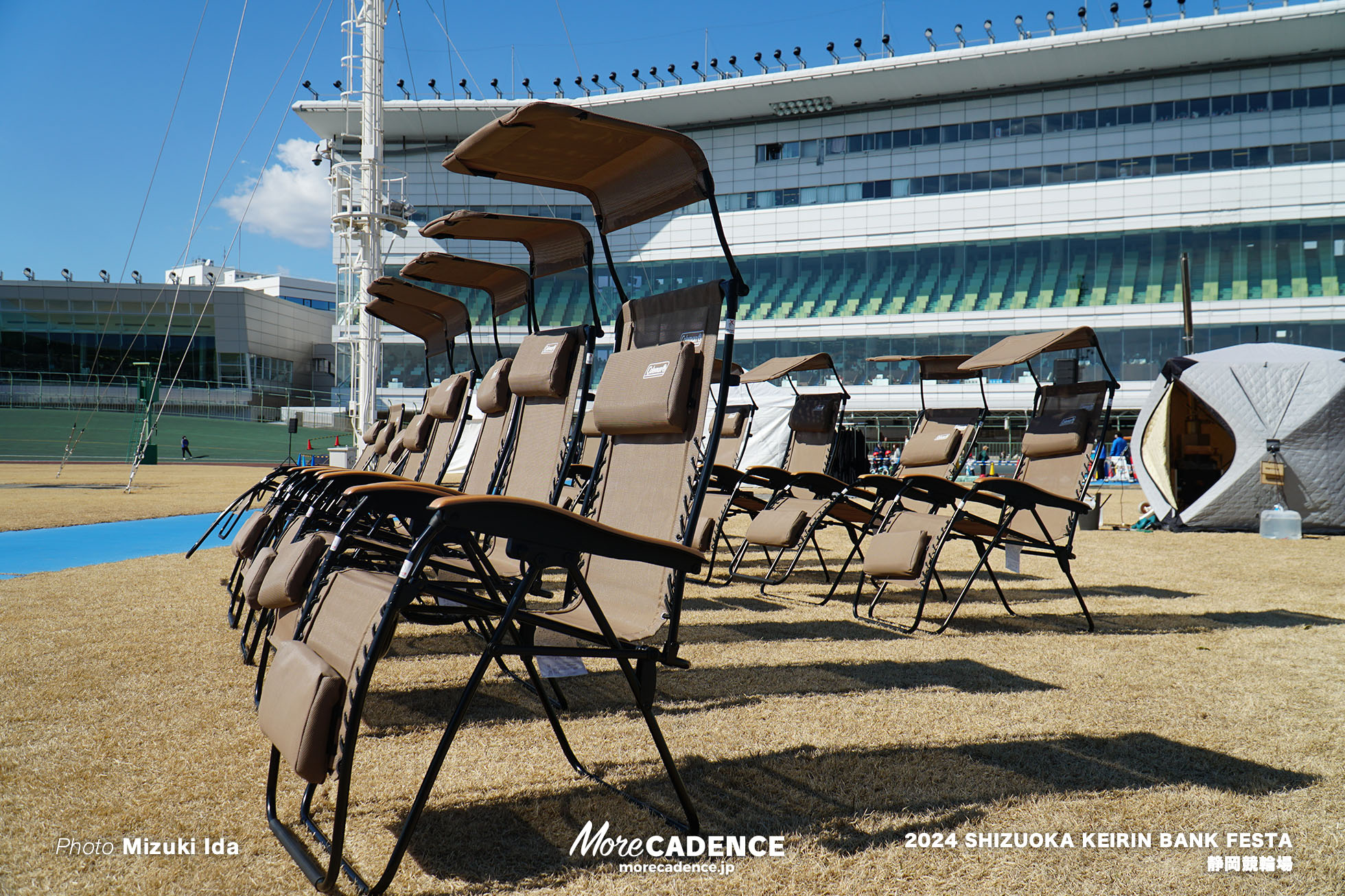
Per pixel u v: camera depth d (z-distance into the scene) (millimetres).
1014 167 29953
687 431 2281
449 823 1898
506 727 2566
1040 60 28078
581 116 2104
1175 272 28297
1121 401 28250
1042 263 29578
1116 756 2361
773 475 5410
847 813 1986
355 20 19609
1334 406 9070
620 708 2777
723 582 5625
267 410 42844
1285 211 27359
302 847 1712
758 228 32406
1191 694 2975
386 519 3090
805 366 6910
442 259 3656
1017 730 2572
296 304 49656
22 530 8359
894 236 31047
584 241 2971
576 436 2816
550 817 1944
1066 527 4234
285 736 1477
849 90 30281
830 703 2852
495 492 3180
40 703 2686
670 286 33125
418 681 3061
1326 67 27172
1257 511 9328
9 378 40250
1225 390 9578
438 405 4629
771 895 1620
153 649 3379
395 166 32906
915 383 30125
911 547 4000
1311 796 2100
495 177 2584
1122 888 1666
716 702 2857
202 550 6703
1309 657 3559
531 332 3311
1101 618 4457
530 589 1692
